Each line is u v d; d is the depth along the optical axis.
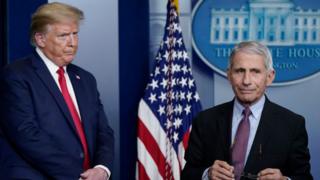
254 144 2.25
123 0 3.71
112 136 2.85
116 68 3.74
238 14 3.76
